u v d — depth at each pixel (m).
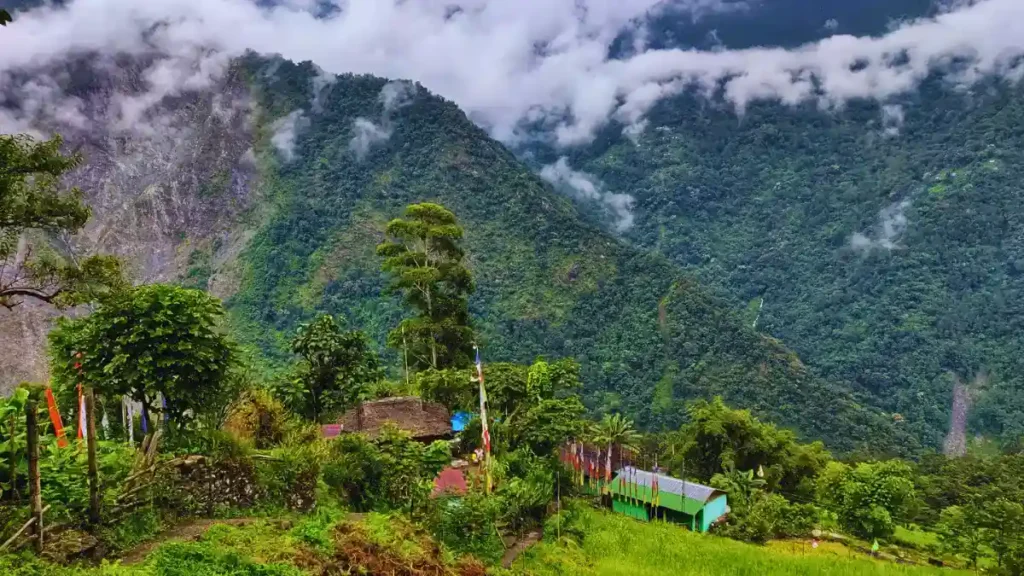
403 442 20.22
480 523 18.88
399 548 12.66
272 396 23.70
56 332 17.03
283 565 10.15
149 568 9.26
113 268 15.31
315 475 16.33
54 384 17.11
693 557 23.67
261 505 14.98
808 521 40.94
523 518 22.39
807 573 23.88
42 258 14.83
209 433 15.38
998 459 80.88
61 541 10.54
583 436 35.06
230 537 11.67
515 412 29.64
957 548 37.88
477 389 30.23
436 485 21.12
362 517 15.47
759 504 40.34
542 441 28.19
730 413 57.94
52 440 13.34
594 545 23.03
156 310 15.59
